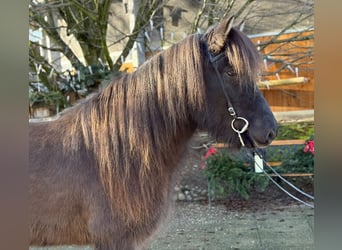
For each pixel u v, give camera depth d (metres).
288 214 3.58
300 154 4.05
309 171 3.94
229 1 4.22
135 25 4.36
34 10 3.96
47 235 1.55
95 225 1.50
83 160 1.54
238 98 1.52
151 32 4.75
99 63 4.21
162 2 4.49
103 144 1.52
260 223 3.41
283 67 4.49
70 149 1.56
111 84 1.61
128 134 1.52
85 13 3.95
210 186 3.99
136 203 1.51
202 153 4.24
